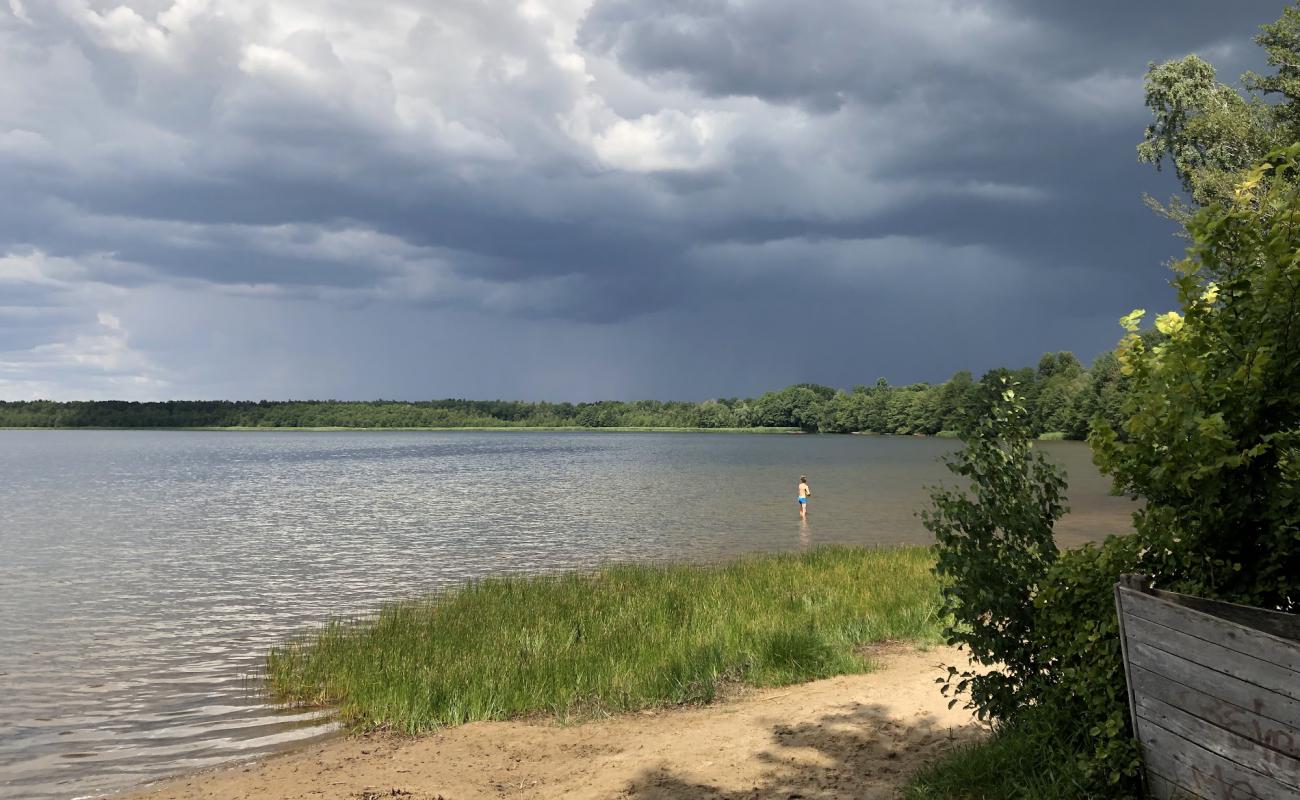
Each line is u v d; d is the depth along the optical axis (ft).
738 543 103.65
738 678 36.29
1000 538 20.22
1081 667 17.39
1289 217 15.17
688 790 23.06
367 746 31.09
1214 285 16.24
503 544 105.29
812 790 21.80
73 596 71.56
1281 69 109.50
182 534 120.67
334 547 104.22
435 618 50.08
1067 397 466.29
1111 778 15.66
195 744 32.65
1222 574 16.17
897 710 28.84
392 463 359.66
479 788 25.39
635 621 46.11
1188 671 14.46
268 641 52.60
